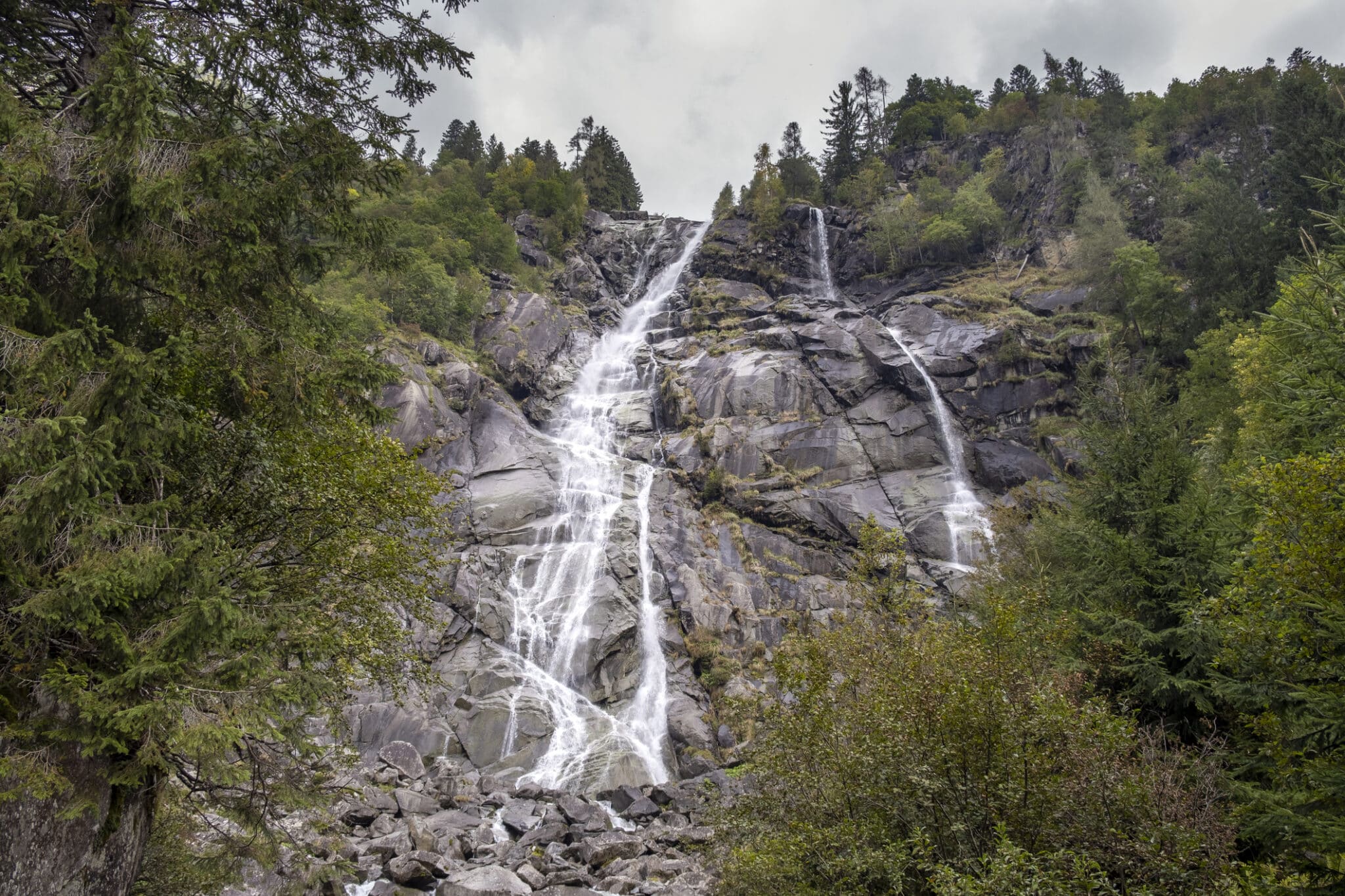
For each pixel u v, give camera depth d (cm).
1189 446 2034
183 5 1128
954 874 914
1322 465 982
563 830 2138
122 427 902
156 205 958
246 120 1159
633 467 4581
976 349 4962
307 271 1228
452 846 1923
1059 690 1105
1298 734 1118
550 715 3105
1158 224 6066
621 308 7206
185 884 1186
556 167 9006
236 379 1116
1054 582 2030
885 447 4606
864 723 1160
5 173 864
